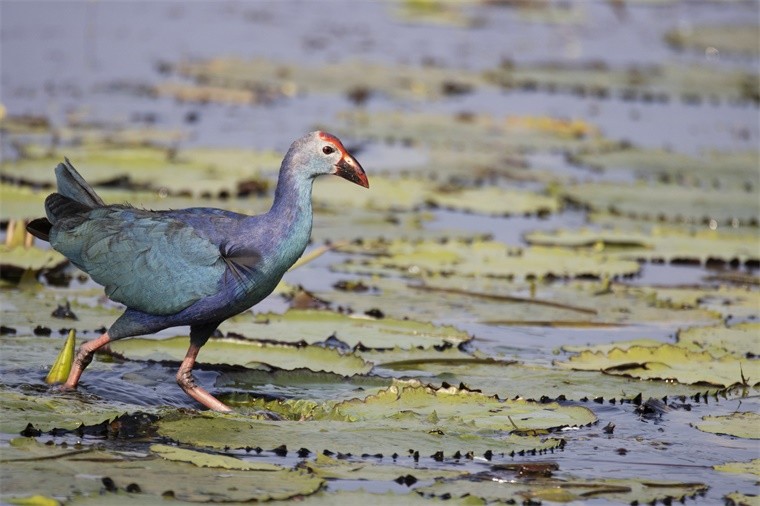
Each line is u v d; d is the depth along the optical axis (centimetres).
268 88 2375
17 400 947
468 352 1159
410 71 2584
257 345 1115
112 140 1895
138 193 1598
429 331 1188
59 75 2356
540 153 2095
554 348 1193
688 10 3525
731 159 2066
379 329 1183
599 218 1709
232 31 2900
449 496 834
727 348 1185
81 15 2894
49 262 1302
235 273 982
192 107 2230
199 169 1739
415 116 2250
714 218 1722
